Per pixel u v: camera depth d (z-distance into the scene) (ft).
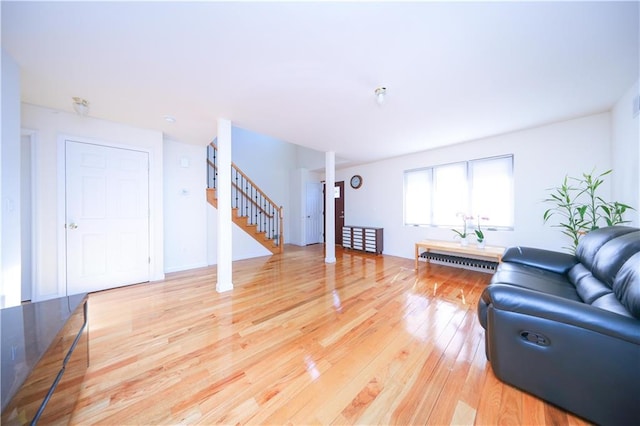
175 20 4.32
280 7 4.07
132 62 5.60
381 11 4.17
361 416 3.71
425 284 10.17
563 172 9.57
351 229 17.90
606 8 4.07
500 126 10.00
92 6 3.98
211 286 10.01
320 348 5.55
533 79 6.40
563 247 9.62
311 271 12.39
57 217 8.51
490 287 4.62
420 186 14.60
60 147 8.52
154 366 4.88
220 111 8.52
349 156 15.55
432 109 8.30
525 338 4.03
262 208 20.07
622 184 7.58
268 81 6.48
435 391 4.21
